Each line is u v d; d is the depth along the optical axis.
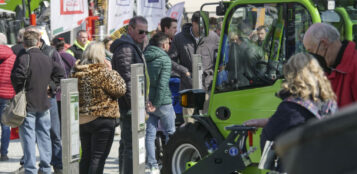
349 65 5.85
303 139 1.72
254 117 8.66
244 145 7.76
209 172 7.96
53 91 11.10
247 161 7.78
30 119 10.40
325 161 1.68
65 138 8.27
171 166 9.74
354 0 8.18
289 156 1.77
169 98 11.16
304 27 7.97
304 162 1.71
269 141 5.54
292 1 8.09
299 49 8.06
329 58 5.96
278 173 5.61
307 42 6.04
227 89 9.05
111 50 9.68
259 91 8.59
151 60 10.74
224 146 7.83
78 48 14.71
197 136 9.18
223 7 9.29
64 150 8.30
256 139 8.39
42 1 27.14
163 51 10.80
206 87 13.06
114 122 9.05
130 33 9.80
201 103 9.84
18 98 10.20
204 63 13.12
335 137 1.67
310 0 7.88
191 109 13.02
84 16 16.80
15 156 14.18
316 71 5.39
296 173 1.74
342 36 7.95
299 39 8.05
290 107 5.38
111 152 14.44
